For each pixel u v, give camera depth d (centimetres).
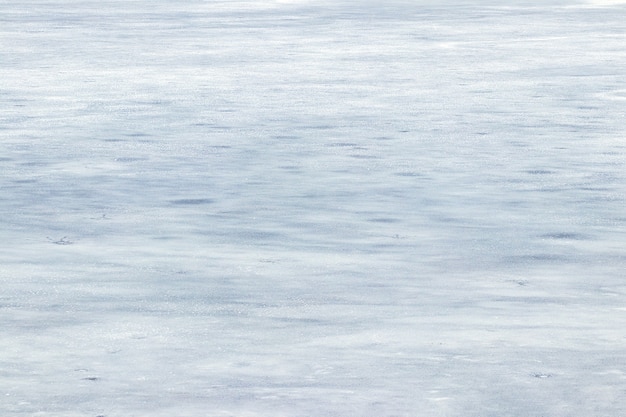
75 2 6744
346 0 6925
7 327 746
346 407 594
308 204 1247
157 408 591
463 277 910
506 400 606
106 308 798
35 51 3581
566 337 730
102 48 3703
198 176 1422
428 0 6888
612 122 1959
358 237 1076
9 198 1266
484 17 5356
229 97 2339
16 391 616
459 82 2669
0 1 6825
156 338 721
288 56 3397
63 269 926
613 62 3166
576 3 6525
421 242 1052
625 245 1042
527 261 973
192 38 4147
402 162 1540
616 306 819
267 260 970
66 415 581
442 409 593
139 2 6744
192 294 842
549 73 2880
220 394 613
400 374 648
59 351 692
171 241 1048
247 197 1285
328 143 1712
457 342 715
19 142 1708
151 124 1920
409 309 803
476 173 1454
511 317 782
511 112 2100
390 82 2669
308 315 783
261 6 6312
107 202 1248
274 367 661
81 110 2112
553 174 1445
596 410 594
